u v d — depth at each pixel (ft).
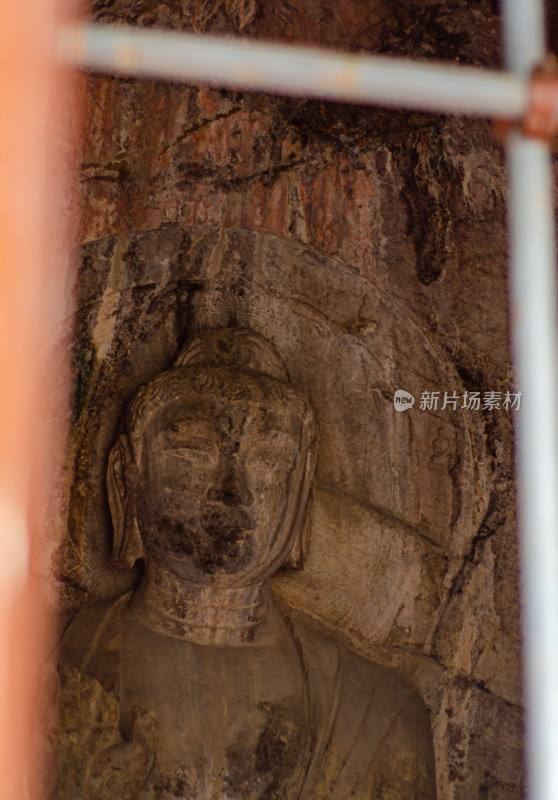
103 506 22.12
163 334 22.88
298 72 21.88
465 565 23.38
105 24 20.57
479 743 22.58
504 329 23.72
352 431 23.57
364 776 20.10
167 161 22.85
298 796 19.57
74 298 22.00
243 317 23.30
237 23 22.26
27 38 11.51
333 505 23.25
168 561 20.61
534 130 22.77
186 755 19.10
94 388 22.30
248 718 19.86
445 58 22.67
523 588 22.97
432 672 23.00
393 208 23.95
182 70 21.50
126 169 22.45
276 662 20.92
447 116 23.62
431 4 22.57
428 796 20.61
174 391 20.93
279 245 23.62
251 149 23.45
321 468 23.32
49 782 17.66
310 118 23.62
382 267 23.84
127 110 22.31
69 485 21.95
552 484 23.16
